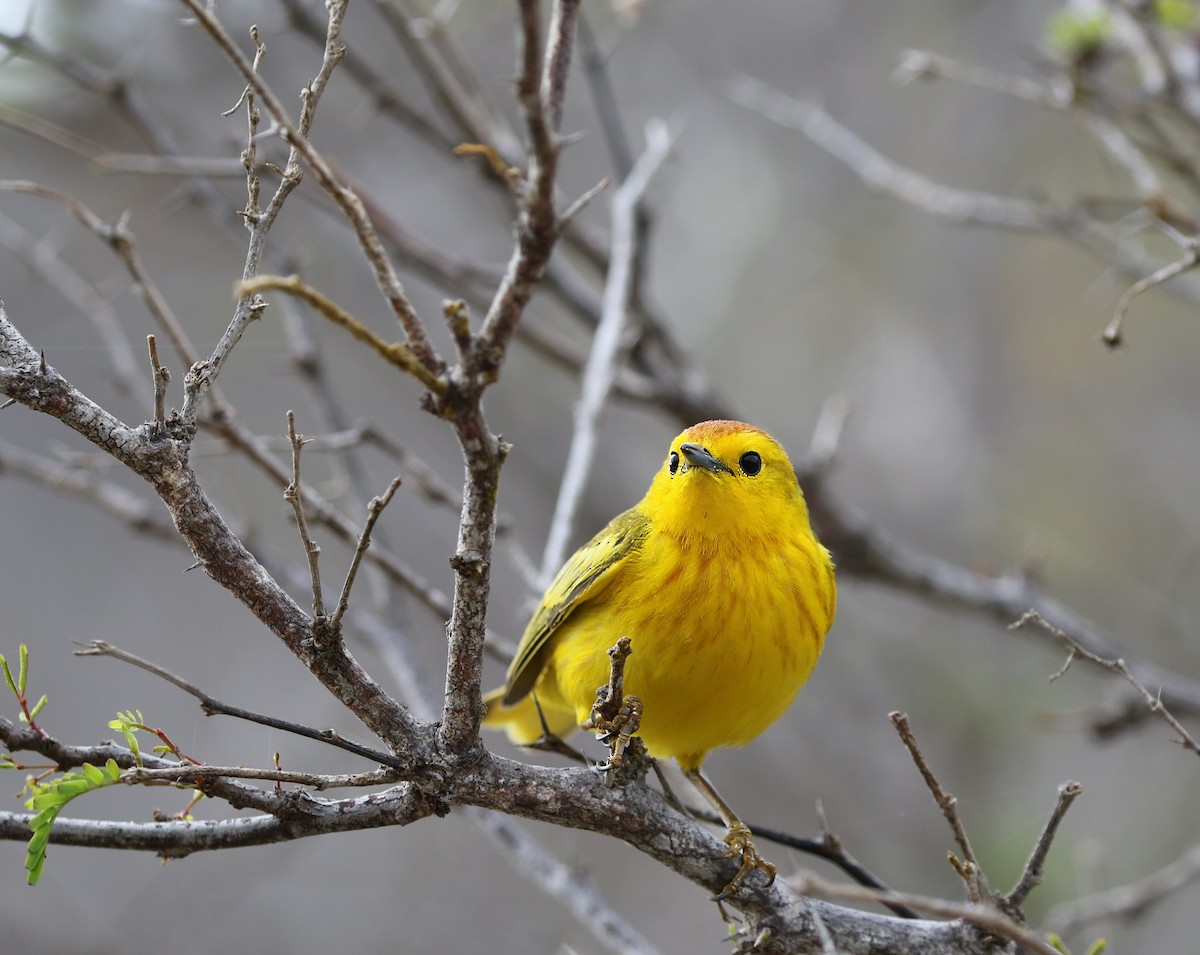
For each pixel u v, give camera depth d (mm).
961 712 14125
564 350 10969
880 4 16500
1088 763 13648
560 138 4086
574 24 4160
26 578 15969
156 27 13422
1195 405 16016
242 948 13641
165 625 15969
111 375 11320
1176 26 9836
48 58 9586
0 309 4438
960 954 5602
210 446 8695
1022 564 11273
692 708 6715
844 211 16312
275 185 10727
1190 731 11445
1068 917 8445
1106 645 10438
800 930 5637
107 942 13273
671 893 13938
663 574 6664
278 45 14406
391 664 8578
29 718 4406
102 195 14547
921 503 15062
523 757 11898
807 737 14133
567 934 13945
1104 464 15758
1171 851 12852
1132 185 15336
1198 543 15133
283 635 4590
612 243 11508
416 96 14992
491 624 14523
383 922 14031
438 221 15477
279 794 4723
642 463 15336
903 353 15797
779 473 7254
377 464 15336
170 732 15117
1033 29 15508
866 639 14719
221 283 14945
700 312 15992
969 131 15805
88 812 13695
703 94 16672
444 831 14961
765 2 16812
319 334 14625
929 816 13234
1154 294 16047
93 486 8961
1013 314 16219
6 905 13398
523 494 15188
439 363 3932
